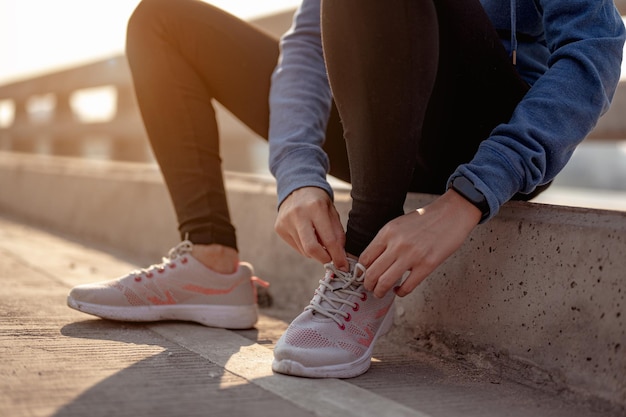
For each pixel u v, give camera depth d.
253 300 1.52
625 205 2.72
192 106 1.43
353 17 1.04
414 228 1.05
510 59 1.26
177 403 0.94
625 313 1.02
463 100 1.21
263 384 1.04
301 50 1.38
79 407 0.90
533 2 1.24
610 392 1.02
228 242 1.48
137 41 1.44
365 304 1.15
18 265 2.15
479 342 1.25
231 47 1.45
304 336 1.10
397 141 1.06
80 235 2.98
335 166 1.48
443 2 1.12
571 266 1.12
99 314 1.41
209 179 1.45
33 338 1.27
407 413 0.94
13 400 0.91
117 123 3.96
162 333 1.38
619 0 2.05
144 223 2.57
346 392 1.02
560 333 1.11
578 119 1.08
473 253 1.29
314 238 1.14
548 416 0.99
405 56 1.03
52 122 4.67
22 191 3.57
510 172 1.06
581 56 1.09
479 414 0.97
